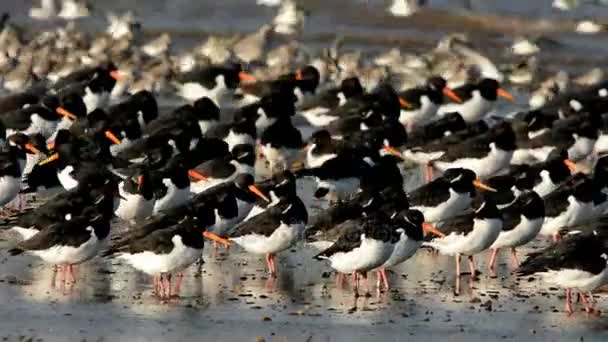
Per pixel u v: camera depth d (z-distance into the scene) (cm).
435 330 2412
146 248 2533
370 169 3312
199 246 2552
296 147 3678
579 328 2455
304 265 2838
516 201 2817
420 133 3728
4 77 4878
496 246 2828
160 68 4888
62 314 2430
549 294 2675
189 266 2727
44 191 3170
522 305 2592
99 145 3353
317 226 2764
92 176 3038
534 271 2528
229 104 4478
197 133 3719
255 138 3728
